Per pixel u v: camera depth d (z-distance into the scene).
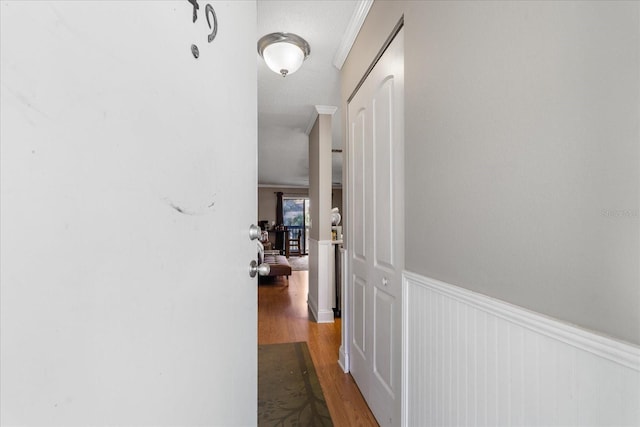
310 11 1.66
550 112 0.57
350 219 2.03
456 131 0.87
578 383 0.53
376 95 1.54
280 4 1.60
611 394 0.48
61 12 0.28
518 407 0.65
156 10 0.43
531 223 0.62
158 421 0.43
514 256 0.66
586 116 0.51
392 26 1.33
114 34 0.35
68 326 0.29
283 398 1.73
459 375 0.85
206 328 0.59
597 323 0.50
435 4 0.98
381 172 1.48
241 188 0.84
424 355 1.05
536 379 0.61
